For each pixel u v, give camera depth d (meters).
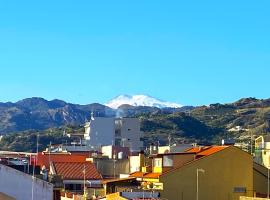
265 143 159.88
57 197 90.81
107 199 105.31
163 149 180.25
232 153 113.62
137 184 120.88
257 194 113.62
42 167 137.62
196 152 116.81
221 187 112.12
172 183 108.88
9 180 73.19
